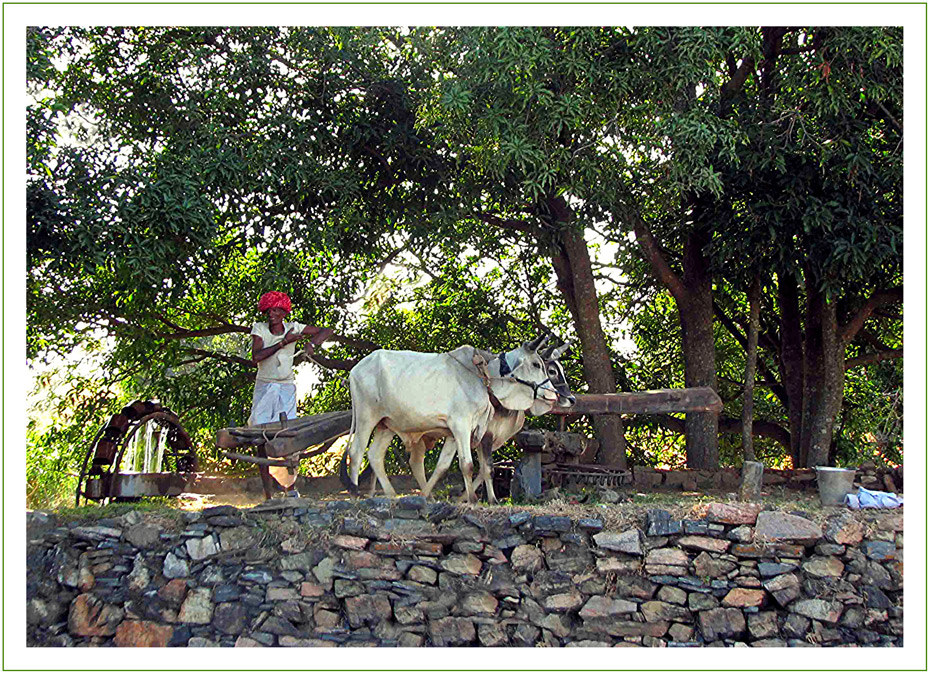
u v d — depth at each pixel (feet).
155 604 22.35
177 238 29.76
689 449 37.65
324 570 22.17
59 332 37.76
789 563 21.03
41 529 22.93
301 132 33.42
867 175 30.66
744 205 33.27
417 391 24.26
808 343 37.40
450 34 32.53
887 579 20.72
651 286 45.78
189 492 33.12
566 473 29.19
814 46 31.81
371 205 37.60
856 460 43.04
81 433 41.06
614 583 21.40
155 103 33.88
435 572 21.88
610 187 31.73
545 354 25.76
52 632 22.25
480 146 30.68
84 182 27.91
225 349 54.13
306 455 26.12
